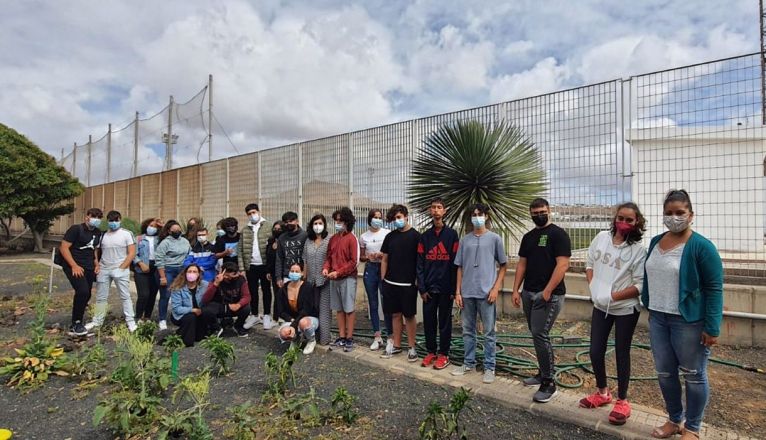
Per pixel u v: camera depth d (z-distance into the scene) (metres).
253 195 11.84
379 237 6.26
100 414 3.51
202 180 13.95
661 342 3.36
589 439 3.47
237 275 6.78
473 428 3.64
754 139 5.46
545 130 6.96
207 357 5.67
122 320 7.50
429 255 5.05
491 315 4.61
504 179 6.76
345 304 5.80
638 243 3.69
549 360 4.07
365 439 3.51
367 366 5.26
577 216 6.67
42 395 4.51
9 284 11.96
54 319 7.84
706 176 5.76
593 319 3.89
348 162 9.38
